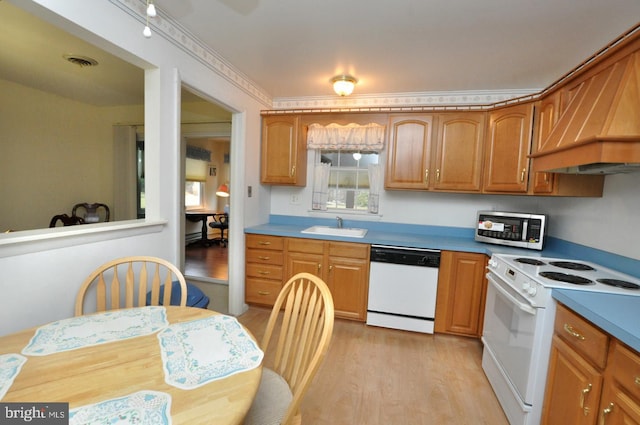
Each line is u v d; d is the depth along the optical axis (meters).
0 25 1.87
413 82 2.74
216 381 0.83
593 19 1.67
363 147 3.18
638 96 1.23
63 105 3.52
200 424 0.67
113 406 0.71
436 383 2.01
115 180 3.81
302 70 2.58
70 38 2.04
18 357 0.90
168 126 1.88
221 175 7.68
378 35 1.95
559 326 1.38
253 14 1.76
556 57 2.15
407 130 2.83
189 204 6.67
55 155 3.51
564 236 2.37
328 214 3.43
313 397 1.83
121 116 3.78
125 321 1.17
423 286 2.60
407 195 3.19
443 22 1.76
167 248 1.92
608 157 1.24
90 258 1.45
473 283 2.50
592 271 1.76
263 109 3.21
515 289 1.66
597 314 1.12
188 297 1.83
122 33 1.52
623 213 1.77
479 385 2.00
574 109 1.66
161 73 1.80
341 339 2.57
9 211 3.22
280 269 2.95
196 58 2.10
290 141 3.11
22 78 2.89
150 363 0.90
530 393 1.49
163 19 1.79
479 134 2.64
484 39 1.94
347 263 2.78
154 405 0.72
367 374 2.08
